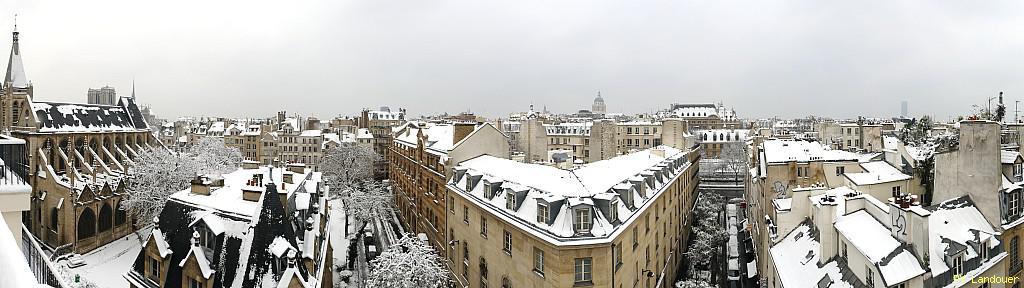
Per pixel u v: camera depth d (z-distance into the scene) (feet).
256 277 118.93
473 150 236.43
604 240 129.18
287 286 117.29
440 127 311.68
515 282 148.87
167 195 266.98
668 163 219.82
